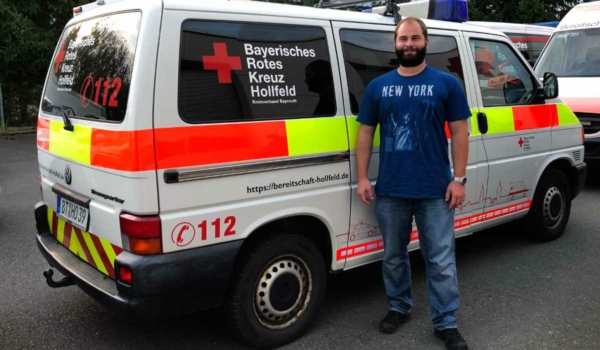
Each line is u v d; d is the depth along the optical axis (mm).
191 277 2736
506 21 18016
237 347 3217
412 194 3119
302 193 3123
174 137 2623
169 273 2664
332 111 3250
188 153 2664
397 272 3365
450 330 3182
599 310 3693
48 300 3844
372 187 3477
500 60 4402
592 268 4457
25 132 13344
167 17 2645
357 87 3408
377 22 3570
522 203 4660
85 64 3104
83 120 2977
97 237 2971
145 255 2621
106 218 2805
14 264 4504
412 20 3047
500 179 4336
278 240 3080
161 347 3225
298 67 3109
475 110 4082
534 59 12086
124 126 2588
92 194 2924
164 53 2615
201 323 3527
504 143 4320
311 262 3254
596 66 7781
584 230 5488
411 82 3102
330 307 3754
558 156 4910
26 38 13211
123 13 2832
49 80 3689
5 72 13617
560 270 4418
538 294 3955
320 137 3168
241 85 2869
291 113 3059
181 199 2666
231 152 2799
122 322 3531
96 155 2822
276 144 2967
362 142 3238
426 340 3303
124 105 2613
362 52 3461
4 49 13281
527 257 4723
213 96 2762
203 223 2748
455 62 3994
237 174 2830
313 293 3299
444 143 3158
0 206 6418
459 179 3123
